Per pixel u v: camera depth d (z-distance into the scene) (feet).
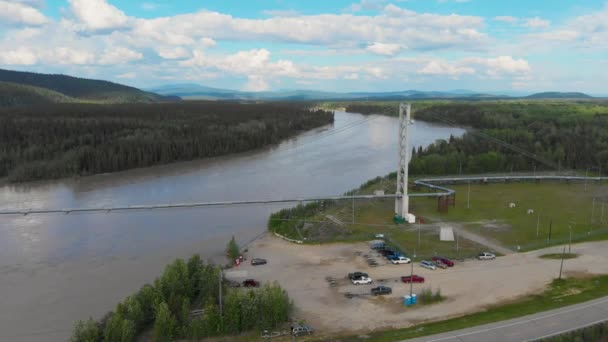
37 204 476.95
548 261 305.53
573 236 357.20
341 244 349.20
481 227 385.91
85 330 209.67
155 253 337.52
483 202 470.39
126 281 288.92
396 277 284.41
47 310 251.80
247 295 231.50
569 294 251.39
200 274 260.62
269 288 235.20
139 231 389.19
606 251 323.37
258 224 408.67
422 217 417.28
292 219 394.52
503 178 563.89
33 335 226.79
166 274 248.11
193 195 510.58
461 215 423.23
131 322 212.43
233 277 284.41
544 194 504.43
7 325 236.22
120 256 332.19
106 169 647.15
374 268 300.40
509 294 255.70
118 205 469.98
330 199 425.28
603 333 207.21
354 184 563.07
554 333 205.98
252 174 629.10
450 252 326.44
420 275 285.84
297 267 304.09
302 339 214.07
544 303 240.32
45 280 290.35
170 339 213.46
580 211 433.07
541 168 651.66
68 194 523.70
